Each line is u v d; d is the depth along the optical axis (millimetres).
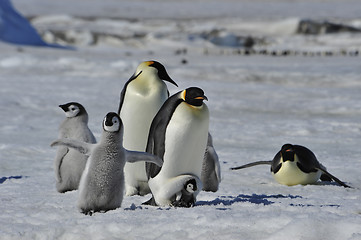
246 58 156125
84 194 18531
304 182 28156
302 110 66125
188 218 17625
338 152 39594
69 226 17312
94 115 58500
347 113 63781
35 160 35344
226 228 16297
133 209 19625
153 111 24078
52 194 24000
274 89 85875
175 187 20188
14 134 46844
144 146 24391
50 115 58906
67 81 93750
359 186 27938
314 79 98750
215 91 81750
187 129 20047
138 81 24453
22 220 18625
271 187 27438
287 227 15430
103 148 18328
